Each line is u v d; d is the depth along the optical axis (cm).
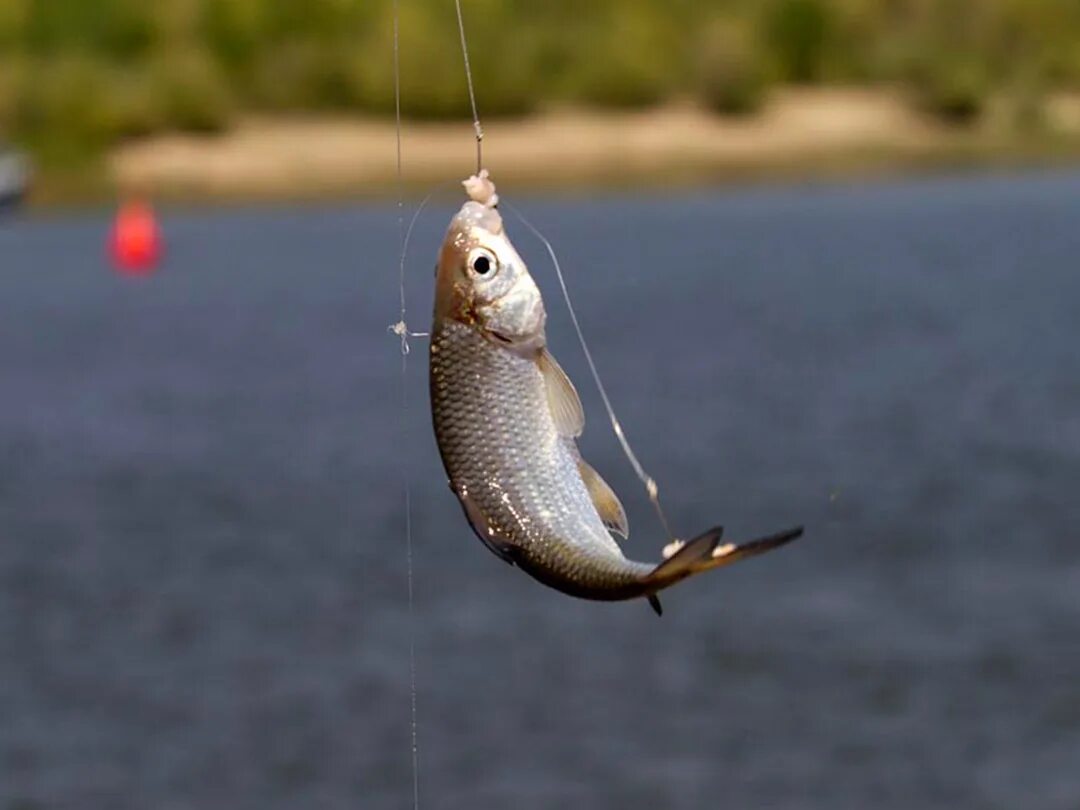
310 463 2745
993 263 5475
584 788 1452
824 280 5159
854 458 2691
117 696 1672
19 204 7325
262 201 7525
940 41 8519
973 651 1714
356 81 7519
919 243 6050
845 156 8181
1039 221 6562
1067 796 1446
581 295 4928
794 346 3906
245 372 3731
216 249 6378
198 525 2348
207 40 7800
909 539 2155
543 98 7731
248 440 2964
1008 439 2803
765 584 1956
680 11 8262
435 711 1606
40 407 3388
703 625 1802
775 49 8281
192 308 4906
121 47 7969
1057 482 2458
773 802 1423
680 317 4441
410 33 7325
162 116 7606
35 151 7569
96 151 7581
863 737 1546
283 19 7731
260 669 1728
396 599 1942
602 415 3112
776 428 2958
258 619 1889
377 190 7381
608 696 1630
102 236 6838
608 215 7075
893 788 1464
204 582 2058
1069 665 1681
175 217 7469
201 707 1638
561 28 7856
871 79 8444
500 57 7519
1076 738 1537
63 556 2184
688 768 1491
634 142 7775
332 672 1717
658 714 1590
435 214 5591
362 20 7588
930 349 3825
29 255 6391
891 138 8269
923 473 2553
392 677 1691
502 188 7538
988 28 8625
